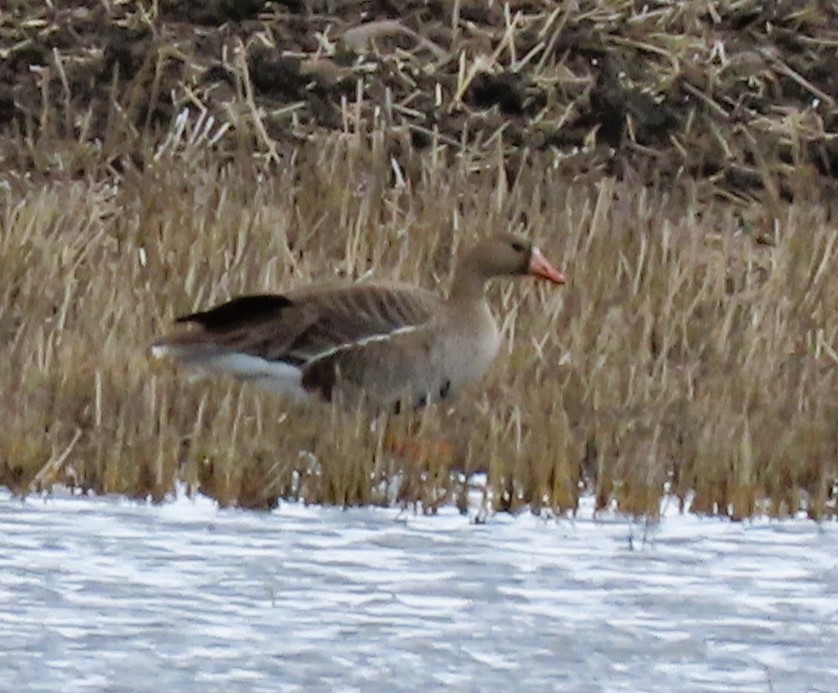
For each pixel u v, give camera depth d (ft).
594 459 63.93
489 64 90.58
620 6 94.07
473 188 83.66
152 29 90.48
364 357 64.03
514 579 55.72
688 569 57.06
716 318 74.59
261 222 77.46
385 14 93.35
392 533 58.95
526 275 66.28
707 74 91.97
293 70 89.25
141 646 50.31
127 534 57.93
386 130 86.84
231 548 57.21
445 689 48.34
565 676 49.39
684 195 86.94
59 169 84.12
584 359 69.41
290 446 62.13
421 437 63.21
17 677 48.21
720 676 49.70
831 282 78.38
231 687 48.03
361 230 78.07
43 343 66.64
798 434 64.54
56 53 89.04
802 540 59.98
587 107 90.17
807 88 92.84
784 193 88.69
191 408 64.34
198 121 86.17
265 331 63.62
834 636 52.49
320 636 51.31
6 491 61.21
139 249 75.92
